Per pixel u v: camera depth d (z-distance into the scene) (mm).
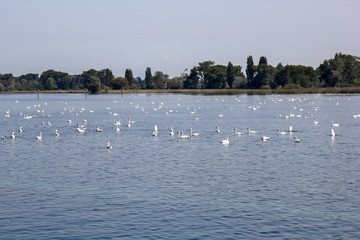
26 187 47531
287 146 73438
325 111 149375
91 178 51344
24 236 34250
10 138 86750
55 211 39656
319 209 39750
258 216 38062
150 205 41031
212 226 35875
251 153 66938
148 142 79375
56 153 68438
